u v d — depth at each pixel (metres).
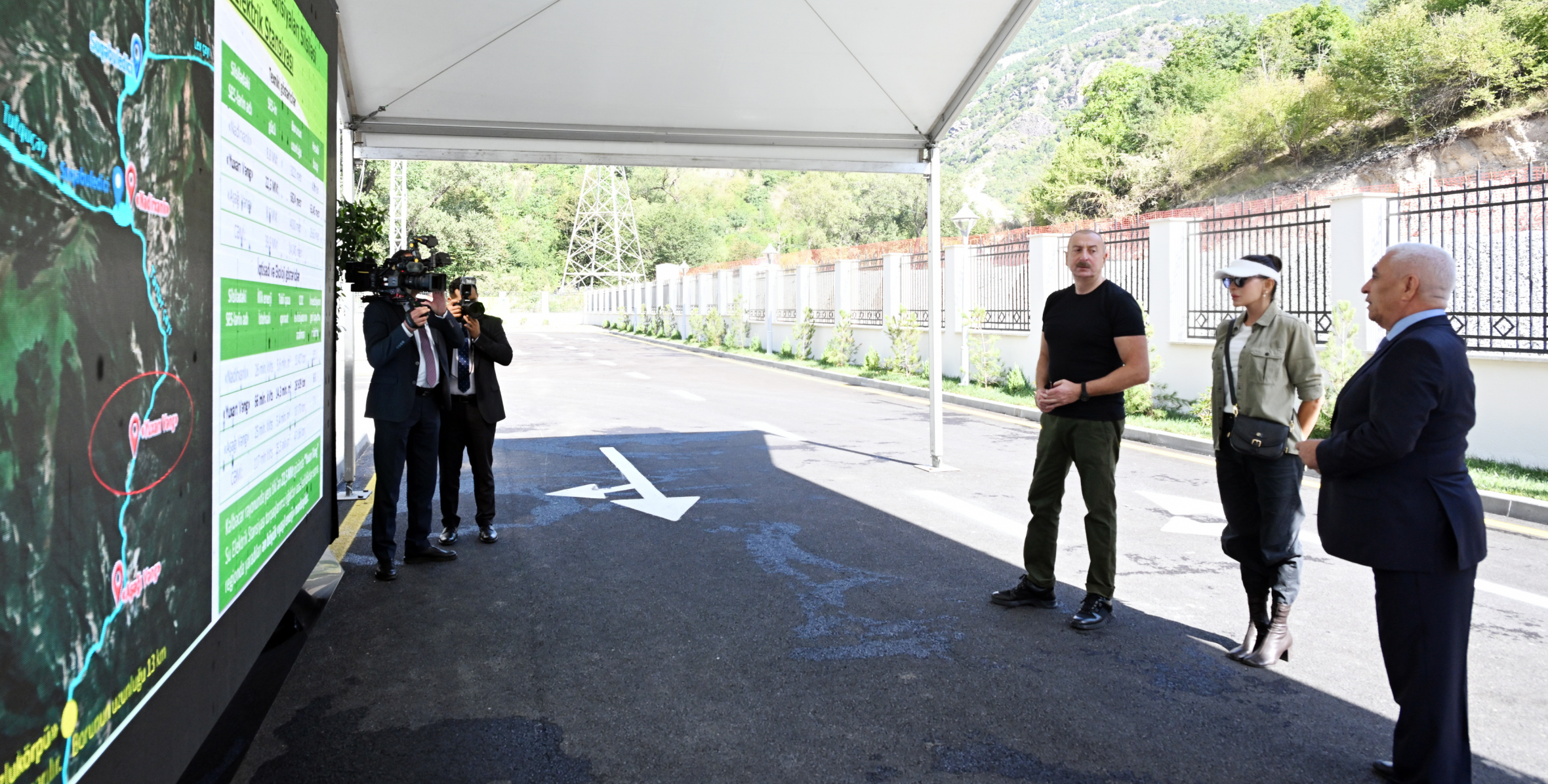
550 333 47.44
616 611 5.12
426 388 5.86
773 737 3.64
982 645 4.64
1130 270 14.09
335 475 4.06
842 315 21.91
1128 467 9.46
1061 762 3.46
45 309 1.35
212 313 2.17
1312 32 62.66
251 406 2.53
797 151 8.76
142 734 1.76
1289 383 4.31
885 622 4.96
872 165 8.94
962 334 17.66
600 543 6.54
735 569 5.92
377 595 5.40
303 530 3.30
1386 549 3.15
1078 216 61.16
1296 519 4.36
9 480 1.26
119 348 1.62
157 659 1.84
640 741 3.60
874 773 3.37
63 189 1.40
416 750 3.52
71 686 1.45
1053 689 4.12
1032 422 13.02
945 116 8.44
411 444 5.97
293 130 3.05
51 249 1.37
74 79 1.44
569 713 3.85
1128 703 3.97
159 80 1.82
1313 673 4.31
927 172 9.02
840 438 11.47
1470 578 3.15
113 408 1.60
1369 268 10.03
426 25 6.64
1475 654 4.55
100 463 1.55
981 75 7.66
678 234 88.00
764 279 27.88
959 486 8.53
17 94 1.26
